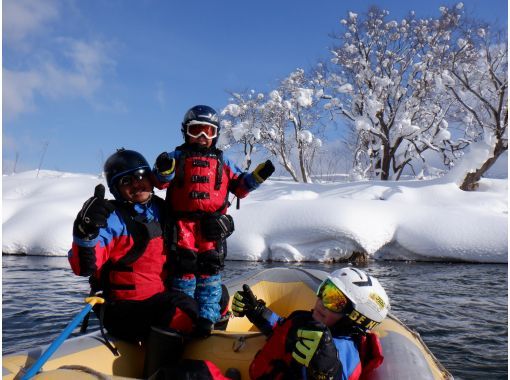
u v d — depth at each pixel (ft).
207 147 9.96
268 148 75.46
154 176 9.05
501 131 50.55
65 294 23.21
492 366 13.74
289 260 36.68
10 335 16.60
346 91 70.23
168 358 8.67
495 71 55.98
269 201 41.68
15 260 35.68
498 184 52.29
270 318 8.90
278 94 72.18
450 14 68.13
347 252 37.04
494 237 35.91
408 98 73.51
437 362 9.59
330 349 6.61
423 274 30.37
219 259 9.76
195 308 9.23
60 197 47.42
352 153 85.81
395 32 73.61
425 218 38.29
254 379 7.79
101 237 8.35
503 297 23.04
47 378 7.00
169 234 9.29
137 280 8.83
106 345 8.84
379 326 9.86
